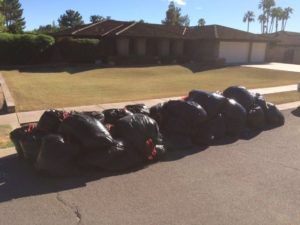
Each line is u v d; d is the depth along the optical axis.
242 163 7.22
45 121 6.99
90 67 30.00
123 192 5.72
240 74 28.59
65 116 7.01
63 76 23.98
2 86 16.33
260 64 38.78
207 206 5.33
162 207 5.26
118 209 5.18
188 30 42.44
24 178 6.19
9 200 5.39
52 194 5.61
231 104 9.21
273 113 10.34
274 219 5.02
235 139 8.92
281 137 9.22
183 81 23.25
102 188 5.85
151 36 36.31
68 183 6.01
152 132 7.16
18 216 4.95
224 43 38.97
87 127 6.43
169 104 8.41
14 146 7.91
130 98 15.17
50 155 6.15
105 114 7.77
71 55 31.91
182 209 5.22
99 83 21.00
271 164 7.21
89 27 36.59
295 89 18.59
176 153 7.72
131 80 23.14
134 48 37.38
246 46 41.03
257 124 9.88
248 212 5.19
